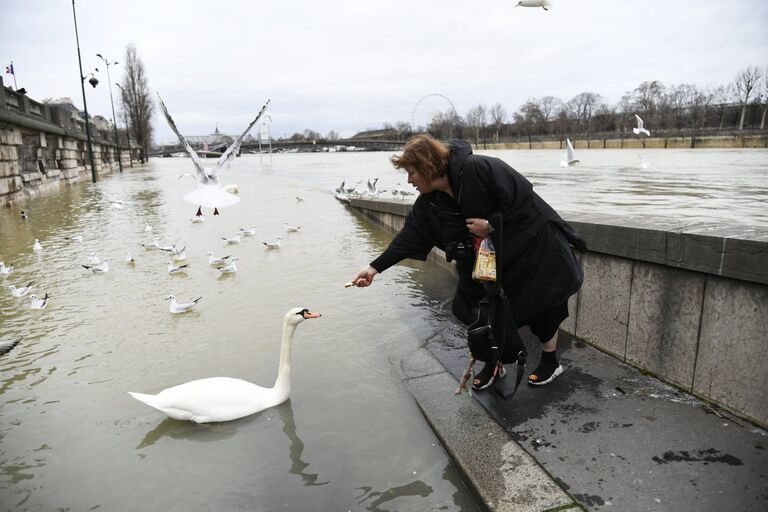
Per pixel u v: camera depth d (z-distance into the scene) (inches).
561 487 129.2
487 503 127.4
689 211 530.3
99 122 3614.7
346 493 140.7
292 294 324.5
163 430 174.9
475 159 150.5
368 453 157.9
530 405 169.0
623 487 127.0
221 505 137.5
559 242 158.1
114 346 248.1
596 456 139.7
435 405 177.5
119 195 1054.4
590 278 211.5
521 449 145.9
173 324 276.8
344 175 1620.3
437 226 164.9
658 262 174.9
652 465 134.0
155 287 353.1
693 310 166.6
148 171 2289.6
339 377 208.4
